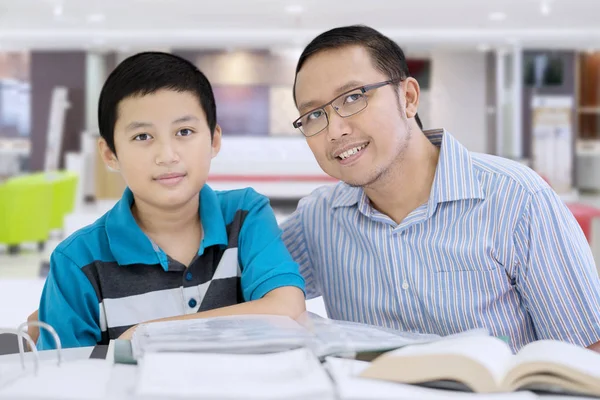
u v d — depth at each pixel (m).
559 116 11.07
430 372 0.68
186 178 1.07
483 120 11.91
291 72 11.41
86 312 1.09
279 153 9.89
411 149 1.22
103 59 11.51
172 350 0.74
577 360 0.69
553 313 1.16
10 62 11.63
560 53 10.95
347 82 1.09
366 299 1.28
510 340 1.21
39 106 11.52
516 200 1.17
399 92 1.15
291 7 7.89
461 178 1.20
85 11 8.13
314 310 2.14
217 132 1.17
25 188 7.11
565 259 1.15
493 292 1.20
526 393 0.65
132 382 0.68
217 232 1.16
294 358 0.72
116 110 1.05
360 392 0.62
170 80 1.04
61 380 0.69
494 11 8.22
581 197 11.24
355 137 1.11
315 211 1.36
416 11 8.18
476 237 1.19
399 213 1.26
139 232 1.11
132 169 1.06
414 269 1.22
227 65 11.38
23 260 6.77
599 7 7.96
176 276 1.13
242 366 0.70
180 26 9.13
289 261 1.12
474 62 11.84
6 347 1.15
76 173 9.01
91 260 1.12
